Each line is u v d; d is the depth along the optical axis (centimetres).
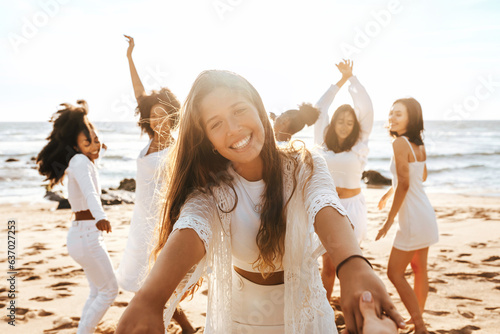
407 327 345
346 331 74
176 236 107
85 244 300
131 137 3866
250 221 136
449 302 395
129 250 317
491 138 3719
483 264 507
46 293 439
